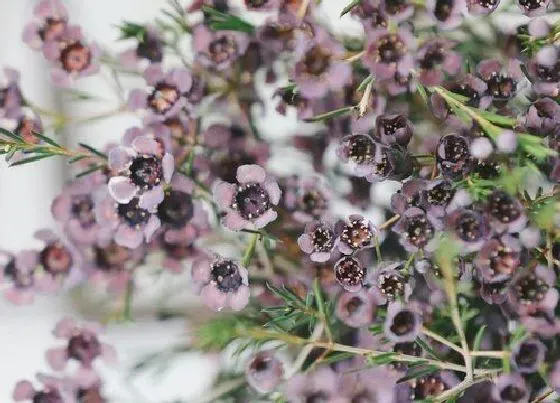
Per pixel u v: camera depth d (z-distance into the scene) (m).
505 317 0.32
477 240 0.29
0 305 0.53
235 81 0.36
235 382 0.35
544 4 0.31
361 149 0.31
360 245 0.30
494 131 0.30
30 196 0.55
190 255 0.36
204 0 0.35
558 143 0.30
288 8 0.33
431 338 0.31
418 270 0.31
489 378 0.31
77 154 0.34
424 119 0.34
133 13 0.52
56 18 0.35
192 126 0.35
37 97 0.52
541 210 0.29
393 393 0.31
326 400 0.32
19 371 0.53
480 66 0.32
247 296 0.32
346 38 0.35
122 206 0.33
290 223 0.35
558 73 0.30
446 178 0.30
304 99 0.34
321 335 0.34
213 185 0.35
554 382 0.30
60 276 0.36
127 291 0.37
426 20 0.34
